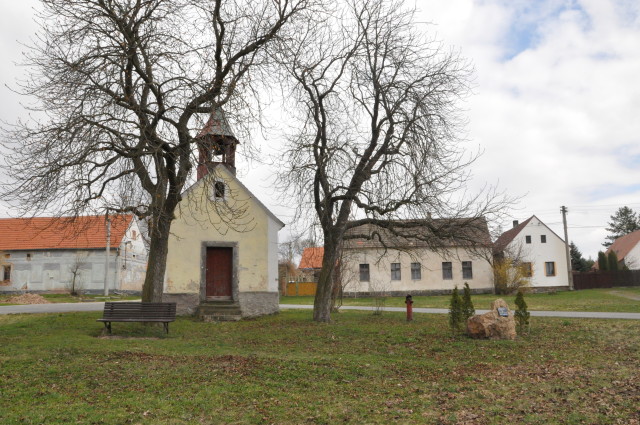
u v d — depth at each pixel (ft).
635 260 199.93
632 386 31.24
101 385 30.14
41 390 28.66
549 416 25.59
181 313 75.31
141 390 29.25
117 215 50.83
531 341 49.06
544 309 87.71
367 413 26.11
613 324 59.41
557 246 170.09
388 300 126.11
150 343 46.39
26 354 38.17
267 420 24.90
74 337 48.29
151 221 55.21
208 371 34.35
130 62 50.44
